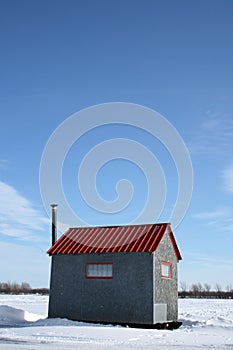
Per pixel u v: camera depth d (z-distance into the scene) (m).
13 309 25.31
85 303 22.23
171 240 24.42
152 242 22.09
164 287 22.53
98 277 22.28
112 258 22.22
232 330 20.88
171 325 22.80
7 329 18.59
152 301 20.89
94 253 22.62
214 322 25.17
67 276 23.00
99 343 14.69
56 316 22.73
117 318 21.33
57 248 23.75
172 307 23.42
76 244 23.70
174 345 14.59
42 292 98.19
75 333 17.22
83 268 22.73
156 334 17.58
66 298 22.73
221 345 14.85
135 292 21.30
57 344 14.30
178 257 25.16
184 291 99.12
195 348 13.92
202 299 83.06
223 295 96.25
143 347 13.86
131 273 21.62
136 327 20.81
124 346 14.01
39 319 24.31
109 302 21.70
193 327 22.42
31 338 15.75
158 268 22.03
